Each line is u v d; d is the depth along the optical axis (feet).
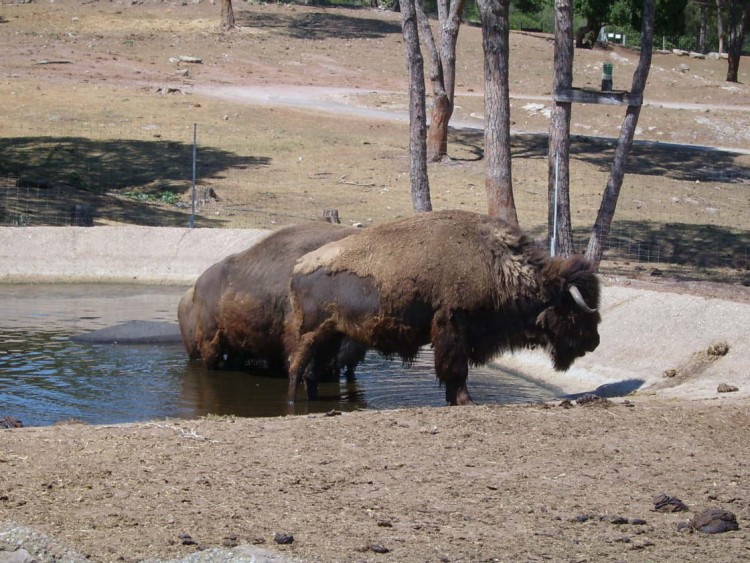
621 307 56.75
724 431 35.22
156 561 22.04
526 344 44.57
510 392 49.21
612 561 22.68
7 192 100.63
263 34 222.69
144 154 128.26
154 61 192.85
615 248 92.12
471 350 43.73
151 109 153.28
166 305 70.49
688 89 207.41
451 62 134.21
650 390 46.98
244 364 52.90
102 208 99.25
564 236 70.13
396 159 134.41
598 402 39.75
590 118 170.09
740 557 23.11
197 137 139.74
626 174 132.57
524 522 25.26
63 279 80.33
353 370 51.03
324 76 196.03
